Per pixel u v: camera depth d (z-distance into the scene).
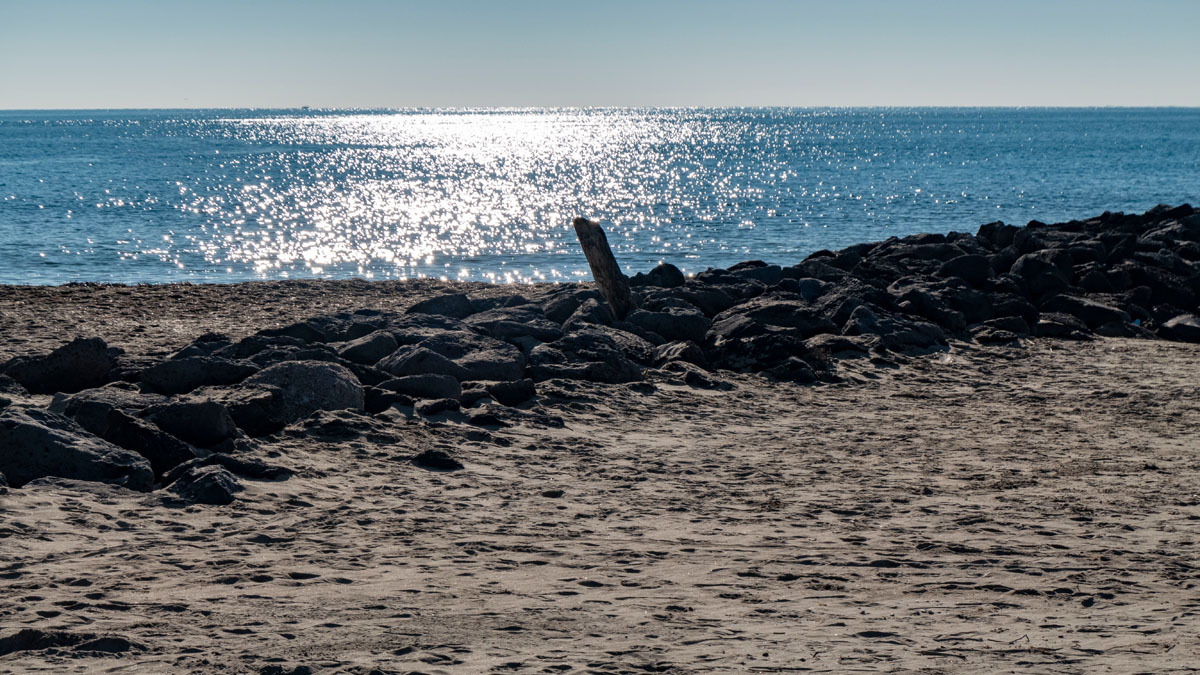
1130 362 18.83
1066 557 8.24
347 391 13.07
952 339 20.50
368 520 9.05
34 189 68.12
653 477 11.06
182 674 5.47
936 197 67.31
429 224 52.81
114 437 10.44
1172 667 5.60
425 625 6.37
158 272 34.84
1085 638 6.19
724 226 50.69
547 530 8.95
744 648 6.00
